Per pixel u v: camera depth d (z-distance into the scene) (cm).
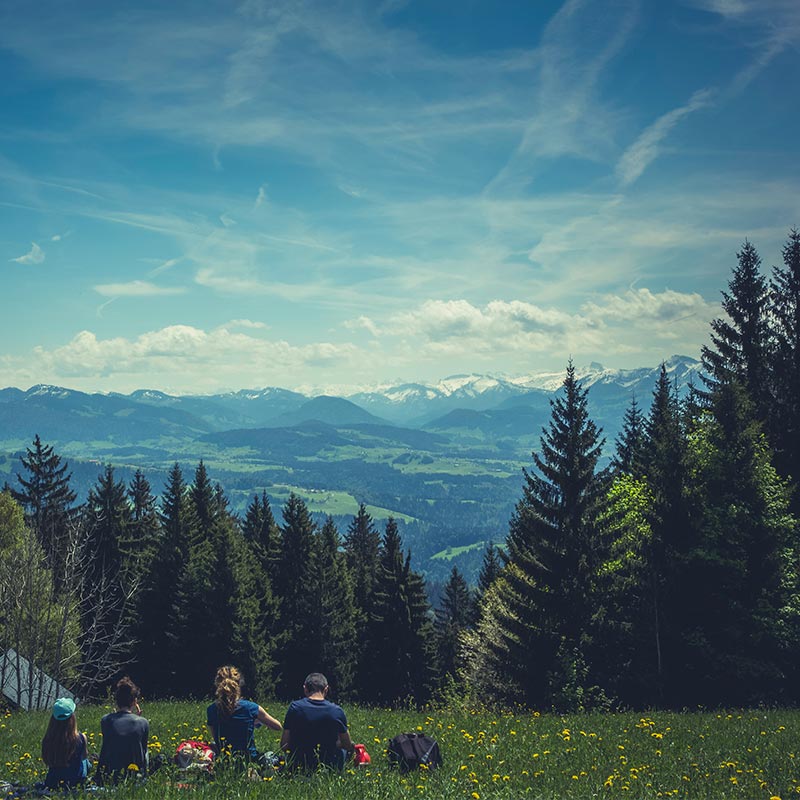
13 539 5709
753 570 3033
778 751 1232
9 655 3086
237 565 6084
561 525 3500
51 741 838
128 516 7256
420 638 7031
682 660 3034
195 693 5988
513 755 1190
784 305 3978
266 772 838
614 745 1302
